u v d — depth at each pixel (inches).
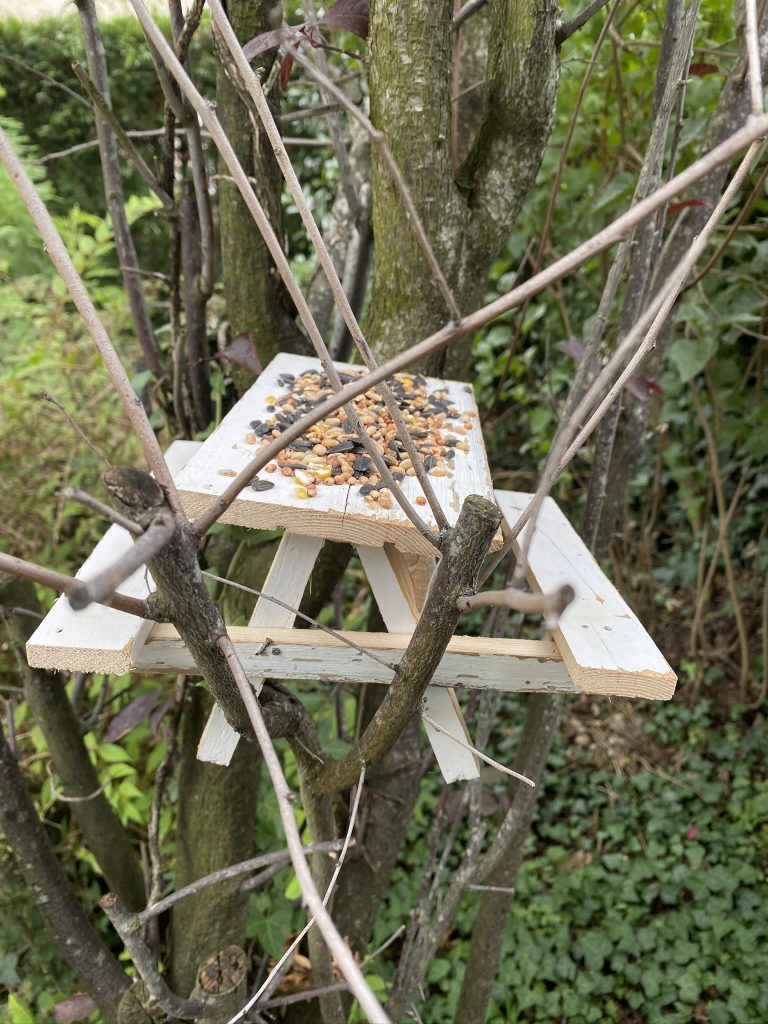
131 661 31.9
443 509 33.7
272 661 35.3
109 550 38.2
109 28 142.6
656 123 38.6
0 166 115.4
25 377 95.5
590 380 45.9
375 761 32.6
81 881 82.0
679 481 119.6
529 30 41.8
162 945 69.2
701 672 118.0
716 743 112.4
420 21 40.2
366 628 63.2
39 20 146.6
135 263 58.4
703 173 16.2
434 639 27.0
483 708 53.3
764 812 102.6
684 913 95.7
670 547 138.8
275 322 55.4
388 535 32.7
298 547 36.8
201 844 58.7
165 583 23.3
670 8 40.4
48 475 92.8
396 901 94.0
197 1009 43.3
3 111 147.7
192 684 55.9
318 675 35.7
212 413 60.6
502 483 141.6
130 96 147.3
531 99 44.0
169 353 65.2
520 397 128.0
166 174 50.9
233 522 33.1
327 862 43.6
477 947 67.1
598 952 92.3
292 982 68.7
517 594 16.8
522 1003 88.2
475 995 69.7
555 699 52.4
